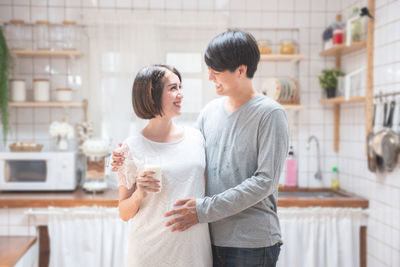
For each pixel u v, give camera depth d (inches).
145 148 53.4
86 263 99.2
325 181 123.4
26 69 118.0
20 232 100.2
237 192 50.5
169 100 52.6
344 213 101.5
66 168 107.4
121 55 116.0
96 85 116.3
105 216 99.3
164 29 118.2
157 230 52.7
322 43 122.4
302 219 101.1
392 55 89.0
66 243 98.9
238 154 54.2
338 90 114.5
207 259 55.3
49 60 118.4
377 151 93.4
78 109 119.9
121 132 116.3
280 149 51.6
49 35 114.1
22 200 98.3
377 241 97.7
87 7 117.6
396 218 88.8
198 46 119.2
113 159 53.3
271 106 52.7
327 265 101.2
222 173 55.6
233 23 120.9
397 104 86.9
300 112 122.9
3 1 115.9
